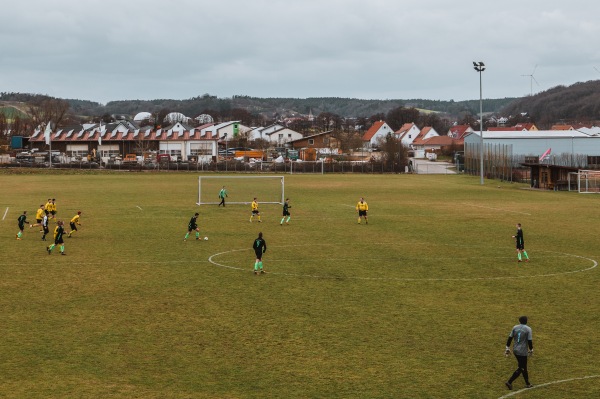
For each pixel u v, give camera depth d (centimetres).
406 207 9075
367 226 7131
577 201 9869
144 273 4625
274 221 7525
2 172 16100
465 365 2844
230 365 2830
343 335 3225
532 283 4353
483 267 4878
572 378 2700
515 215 8125
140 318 3497
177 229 6812
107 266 4869
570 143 17412
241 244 5884
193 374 2728
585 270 4775
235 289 4150
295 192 11544
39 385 2602
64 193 11000
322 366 2825
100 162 17275
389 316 3550
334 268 4822
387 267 4866
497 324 3412
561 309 3700
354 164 17688
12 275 4538
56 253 5391
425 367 2820
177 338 3172
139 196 10550
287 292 4072
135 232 6588
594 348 3047
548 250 5597
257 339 3162
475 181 14438
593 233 6569
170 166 17238
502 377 2717
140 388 2581
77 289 4138
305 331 3284
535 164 12388
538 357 2934
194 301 3853
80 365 2814
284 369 2791
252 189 12119
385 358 2922
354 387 2611
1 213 8131
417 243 5969
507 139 17325
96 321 3438
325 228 6956
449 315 3575
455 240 6141
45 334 3216
